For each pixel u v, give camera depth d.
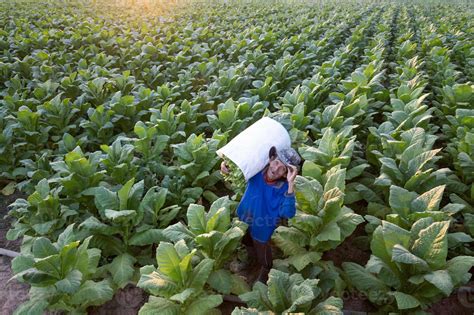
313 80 8.53
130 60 11.08
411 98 7.53
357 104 6.97
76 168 4.98
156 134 6.49
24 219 4.90
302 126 6.71
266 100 8.38
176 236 4.01
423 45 12.96
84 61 10.08
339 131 6.16
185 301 3.70
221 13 21.39
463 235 4.14
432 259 3.55
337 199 4.05
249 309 3.23
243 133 3.81
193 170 5.56
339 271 4.41
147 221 4.64
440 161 7.20
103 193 4.48
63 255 3.67
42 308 3.57
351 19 19.39
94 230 4.27
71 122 7.79
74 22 15.88
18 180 6.57
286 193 3.71
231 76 8.92
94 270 4.02
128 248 4.62
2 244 5.30
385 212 5.08
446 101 8.18
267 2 29.70
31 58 10.19
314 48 11.76
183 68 10.67
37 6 20.70
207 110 7.97
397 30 18.77
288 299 3.39
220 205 4.27
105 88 9.08
